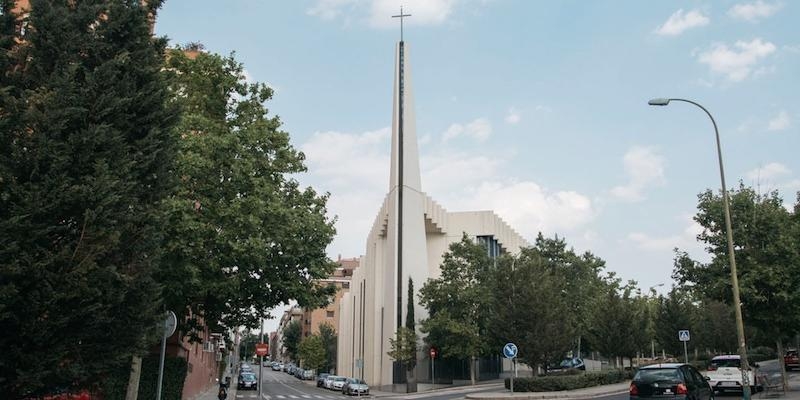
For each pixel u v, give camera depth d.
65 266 9.47
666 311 47.62
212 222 17.69
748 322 24.69
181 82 19.69
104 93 10.62
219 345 57.41
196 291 17.86
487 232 63.88
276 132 20.19
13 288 8.62
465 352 47.84
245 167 18.16
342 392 51.59
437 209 64.31
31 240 9.12
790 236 23.50
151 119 11.85
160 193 12.00
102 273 9.80
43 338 9.37
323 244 20.61
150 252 11.29
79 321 9.80
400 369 56.00
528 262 36.00
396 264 58.59
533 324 33.47
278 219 18.86
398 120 62.38
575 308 47.66
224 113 20.39
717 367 25.23
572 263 49.72
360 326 76.31
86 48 11.09
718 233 24.81
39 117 9.49
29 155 9.39
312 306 20.45
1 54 9.99
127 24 11.80
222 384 29.81
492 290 36.44
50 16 10.46
